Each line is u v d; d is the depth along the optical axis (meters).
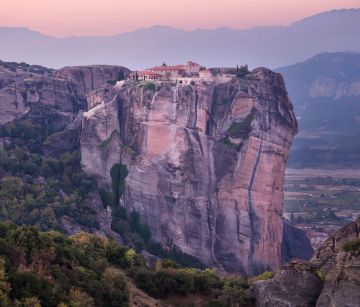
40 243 103.69
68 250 111.06
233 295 106.62
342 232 97.25
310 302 93.44
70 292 93.69
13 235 102.94
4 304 80.56
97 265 112.56
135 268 120.88
